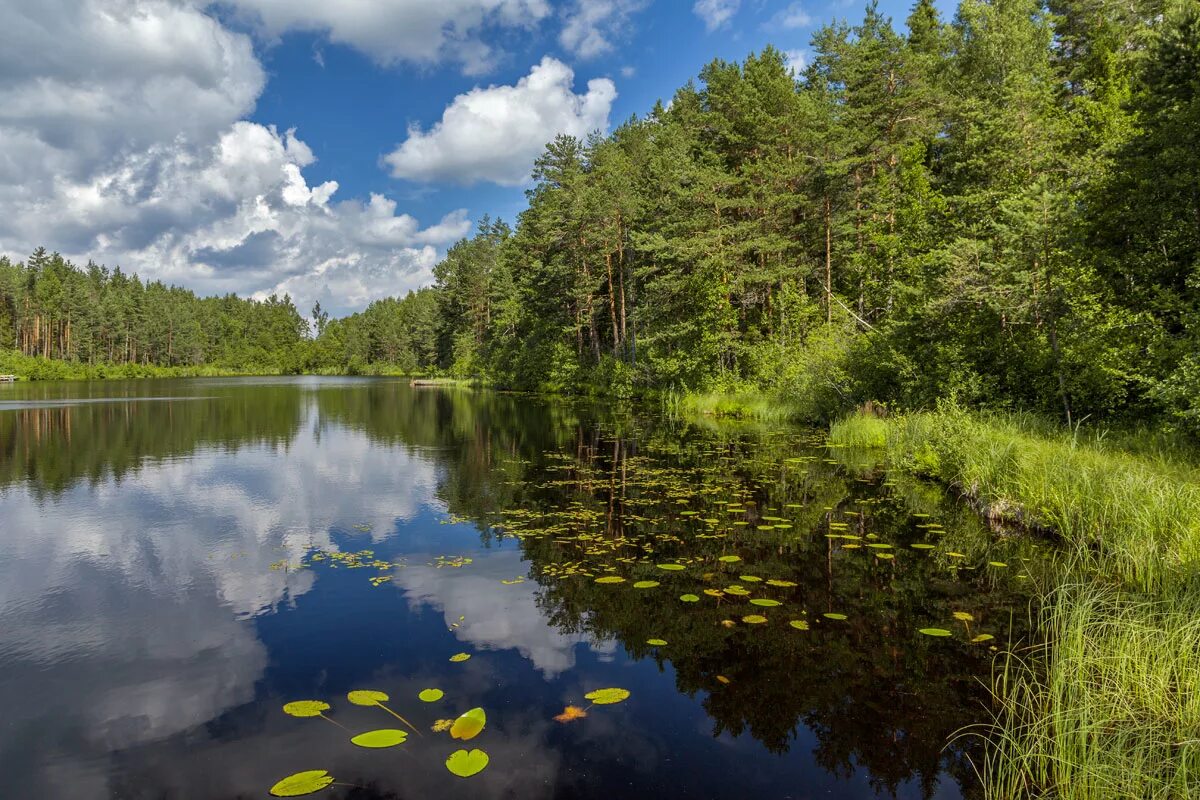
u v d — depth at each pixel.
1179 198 11.12
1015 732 3.57
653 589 5.84
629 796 3.03
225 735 3.56
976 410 12.27
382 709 3.84
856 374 16.98
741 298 26.16
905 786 3.12
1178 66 11.70
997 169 17.47
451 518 8.53
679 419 21.67
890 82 24.59
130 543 7.47
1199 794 2.88
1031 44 22.83
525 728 3.64
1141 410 10.76
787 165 24.56
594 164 36.69
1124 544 5.97
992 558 6.57
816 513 8.48
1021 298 11.57
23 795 3.03
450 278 62.47
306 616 5.29
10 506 9.41
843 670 4.32
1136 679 3.78
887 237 18.91
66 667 4.39
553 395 37.84
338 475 11.93
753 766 3.29
